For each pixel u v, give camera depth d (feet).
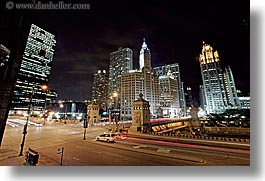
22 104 419.54
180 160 43.32
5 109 16.01
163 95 552.00
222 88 595.06
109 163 40.14
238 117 266.36
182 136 77.41
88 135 91.15
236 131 180.45
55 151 53.21
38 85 510.17
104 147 61.16
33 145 61.52
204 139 68.54
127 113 447.83
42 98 478.18
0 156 44.27
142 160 43.34
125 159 44.29
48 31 630.33
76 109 394.73
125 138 83.56
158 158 45.55
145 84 468.34
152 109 470.80
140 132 94.27
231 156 47.55
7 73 16.07
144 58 538.88
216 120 257.55
